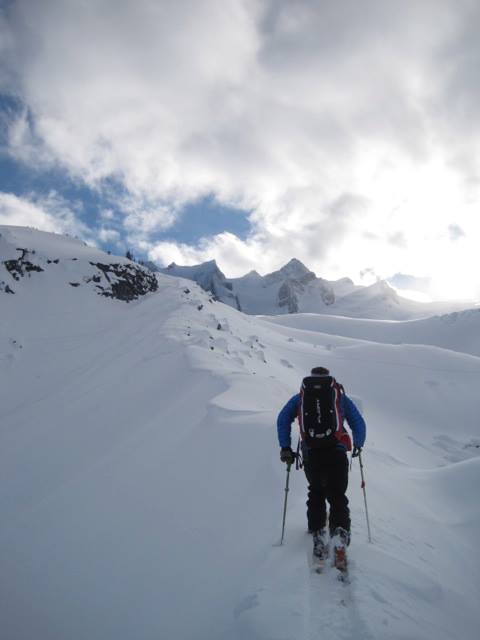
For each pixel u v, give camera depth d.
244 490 8.42
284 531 5.63
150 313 47.97
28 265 47.72
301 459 5.40
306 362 57.72
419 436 42.19
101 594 6.67
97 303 47.78
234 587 4.97
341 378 55.41
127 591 6.46
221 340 36.38
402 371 58.31
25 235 56.22
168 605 5.62
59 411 26.45
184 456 11.75
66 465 16.61
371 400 50.59
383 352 64.88
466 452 37.12
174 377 25.94
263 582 4.43
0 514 13.09
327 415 4.79
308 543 5.04
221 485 9.07
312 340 93.81
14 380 33.50
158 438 15.09
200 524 7.64
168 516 8.47
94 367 34.62
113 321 45.72
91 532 9.16
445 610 4.42
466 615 4.58
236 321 64.06
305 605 3.74
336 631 3.38
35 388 32.56
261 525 6.56
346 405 5.07
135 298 52.84
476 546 7.03
